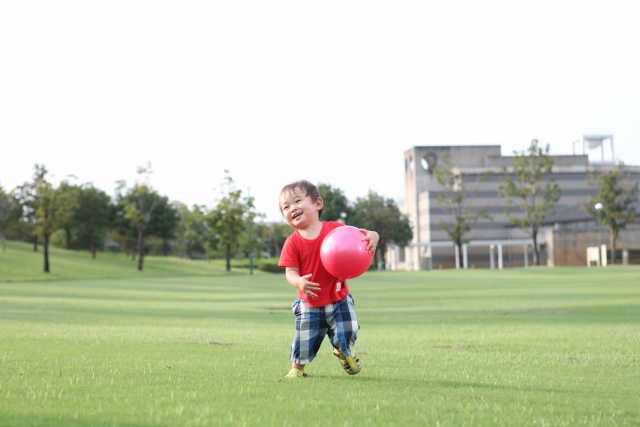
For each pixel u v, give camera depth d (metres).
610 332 10.25
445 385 4.74
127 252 96.44
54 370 5.18
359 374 5.38
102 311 16.38
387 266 109.31
